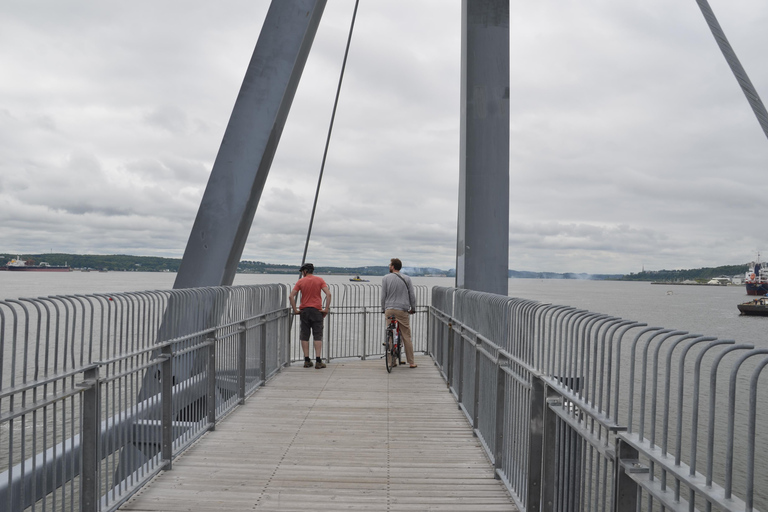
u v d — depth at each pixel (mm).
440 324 9734
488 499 4387
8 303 2918
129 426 4215
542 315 3723
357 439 5898
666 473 2129
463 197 10055
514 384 4426
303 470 4965
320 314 10164
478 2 9977
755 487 14664
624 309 108125
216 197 8047
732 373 1715
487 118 9922
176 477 4742
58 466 3840
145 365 4508
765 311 78562
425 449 5602
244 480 4703
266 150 8086
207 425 6121
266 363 8820
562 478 3447
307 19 8078
